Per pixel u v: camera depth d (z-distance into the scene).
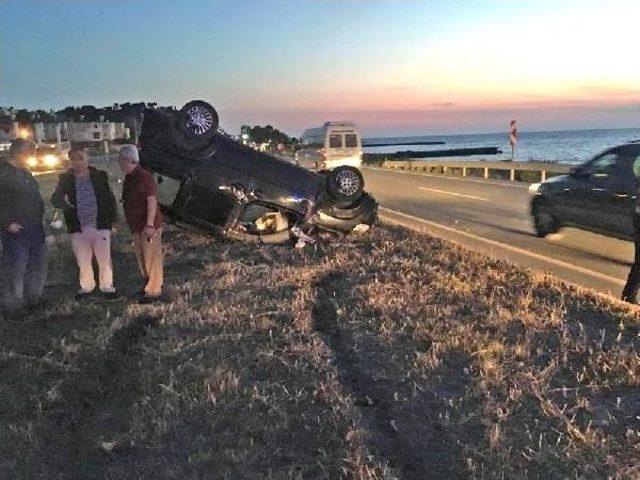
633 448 3.94
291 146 35.69
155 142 9.93
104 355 5.47
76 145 7.18
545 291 7.64
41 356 5.45
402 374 5.09
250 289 7.67
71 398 4.70
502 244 11.75
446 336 5.84
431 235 12.00
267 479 3.61
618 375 5.00
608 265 9.92
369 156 59.16
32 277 6.88
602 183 10.85
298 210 10.47
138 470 3.77
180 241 11.12
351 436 4.04
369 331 6.12
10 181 6.57
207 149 9.95
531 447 3.98
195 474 3.68
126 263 9.40
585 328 6.24
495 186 24.81
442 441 4.09
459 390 4.81
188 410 4.41
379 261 9.30
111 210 7.40
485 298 7.17
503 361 5.33
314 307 6.96
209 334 6.00
